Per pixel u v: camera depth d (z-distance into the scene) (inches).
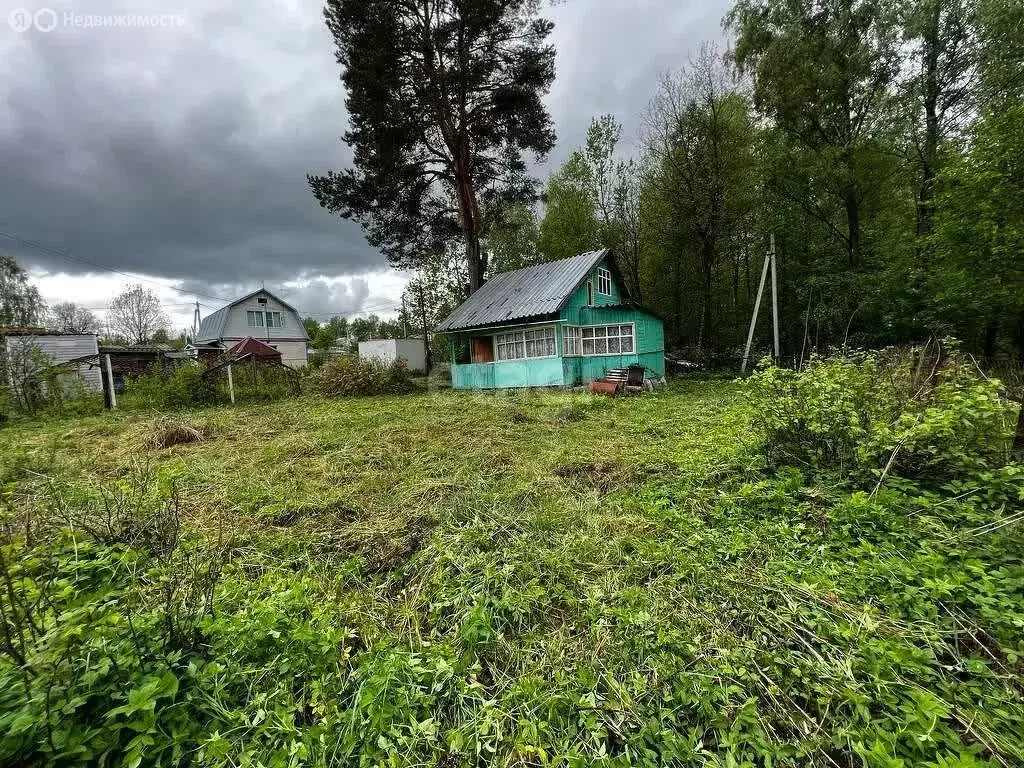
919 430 120.3
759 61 589.6
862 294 559.5
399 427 292.4
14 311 1268.5
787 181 621.0
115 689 60.9
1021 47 418.3
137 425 330.6
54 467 207.8
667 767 57.6
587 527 132.4
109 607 79.1
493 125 636.1
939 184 440.1
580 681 70.9
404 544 130.0
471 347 599.8
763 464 158.6
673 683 70.1
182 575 101.7
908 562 96.3
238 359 578.6
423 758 60.6
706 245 679.7
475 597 95.3
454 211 718.5
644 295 833.5
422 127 608.7
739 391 186.2
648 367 562.9
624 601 93.3
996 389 123.2
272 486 182.2
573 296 515.5
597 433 262.8
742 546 111.0
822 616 82.0
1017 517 99.8
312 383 598.5
